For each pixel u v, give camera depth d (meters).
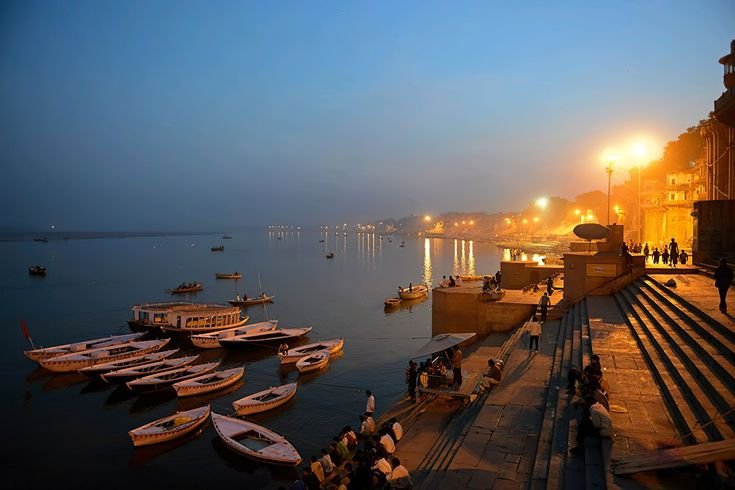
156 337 42.25
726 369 11.72
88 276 95.38
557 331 24.08
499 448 12.50
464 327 29.69
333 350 36.72
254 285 79.25
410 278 86.88
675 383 13.09
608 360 16.11
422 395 18.72
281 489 15.66
